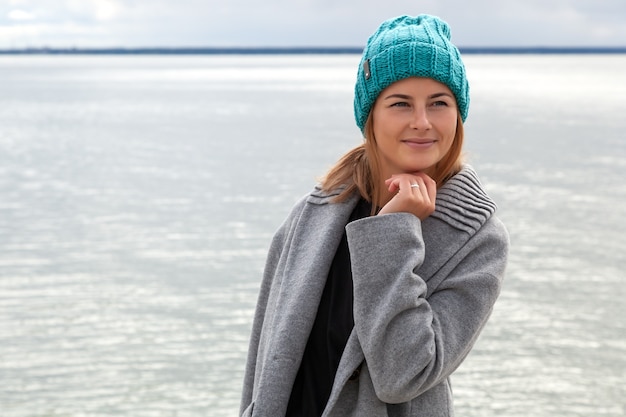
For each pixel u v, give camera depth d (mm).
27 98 190375
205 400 27641
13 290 40219
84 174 79000
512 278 41625
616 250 47094
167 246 48938
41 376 29859
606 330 33875
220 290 39500
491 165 80438
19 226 55500
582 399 27625
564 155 88875
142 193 67750
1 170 82250
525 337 33188
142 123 129250
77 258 46438
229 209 60219
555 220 55375
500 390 28250
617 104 167625
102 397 28109
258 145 99312
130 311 36719
